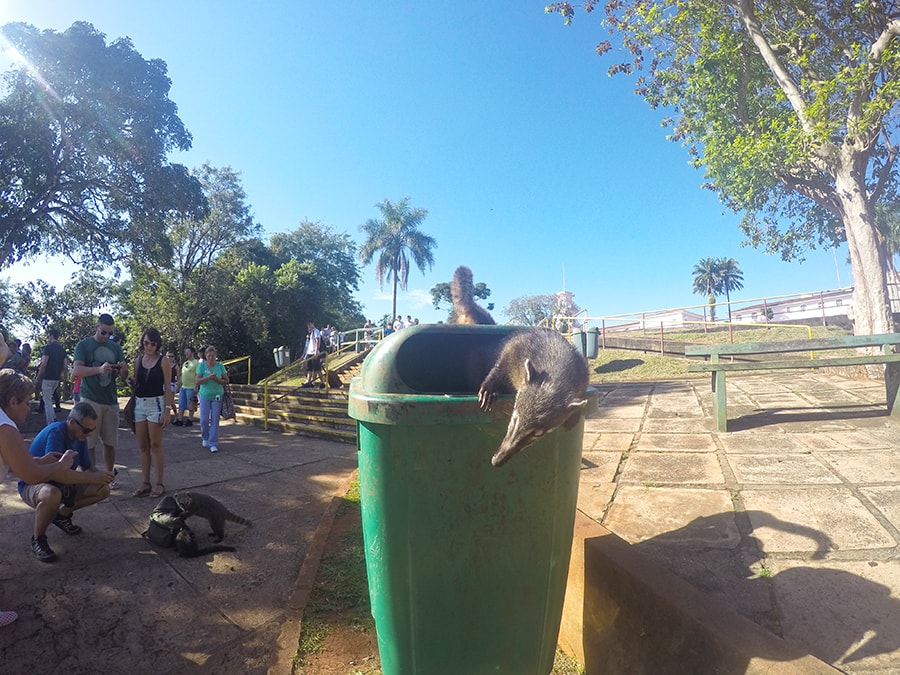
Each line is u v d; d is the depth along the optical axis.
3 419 3.79
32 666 3.07
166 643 3.33
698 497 3.98
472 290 5.78
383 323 27.20
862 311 10.02
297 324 39.28
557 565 2.37
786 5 11.21
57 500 4.39
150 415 6.05
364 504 2.27
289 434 11.05
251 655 3.22
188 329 32.28
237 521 5.09
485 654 2.28
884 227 15.38
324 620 3.52
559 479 2.31
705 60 11.62
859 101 9.48
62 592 3.87
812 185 11.33
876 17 10.33
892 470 4.22
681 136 14.76
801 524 3.38
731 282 89.00
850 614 2.46
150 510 5.62
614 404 8.63
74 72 18.61
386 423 2.05
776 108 12.01
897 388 5.80
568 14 13.20
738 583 2.79
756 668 1.91
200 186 23.05
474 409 2.08
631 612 2.59
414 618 2.23
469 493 2.15
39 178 18.91
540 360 2.53
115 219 21.36
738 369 5.97
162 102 20.84
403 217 42.41
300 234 49.50
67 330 27.64
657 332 21.41
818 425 5.86
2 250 18.80
